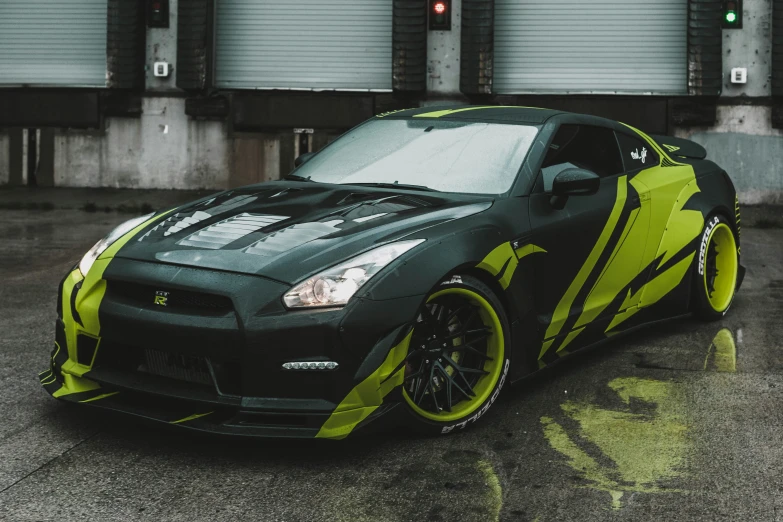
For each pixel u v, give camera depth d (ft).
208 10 41.73
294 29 42.60
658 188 15.06
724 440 10.55
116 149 43.14
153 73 42.60
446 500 8.86
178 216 11.70
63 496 8.90
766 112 39.17
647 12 40.40
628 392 12.45
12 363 13.61
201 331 9.63
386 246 10.25
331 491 9.09
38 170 43.57
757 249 26.78
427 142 13.53
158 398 10.46
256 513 8.56
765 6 38.75
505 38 41.37
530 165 12.62
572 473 9.56
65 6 43.62
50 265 23.41
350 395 9.68
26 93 43.32
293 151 42.42
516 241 11.60
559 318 12.55
